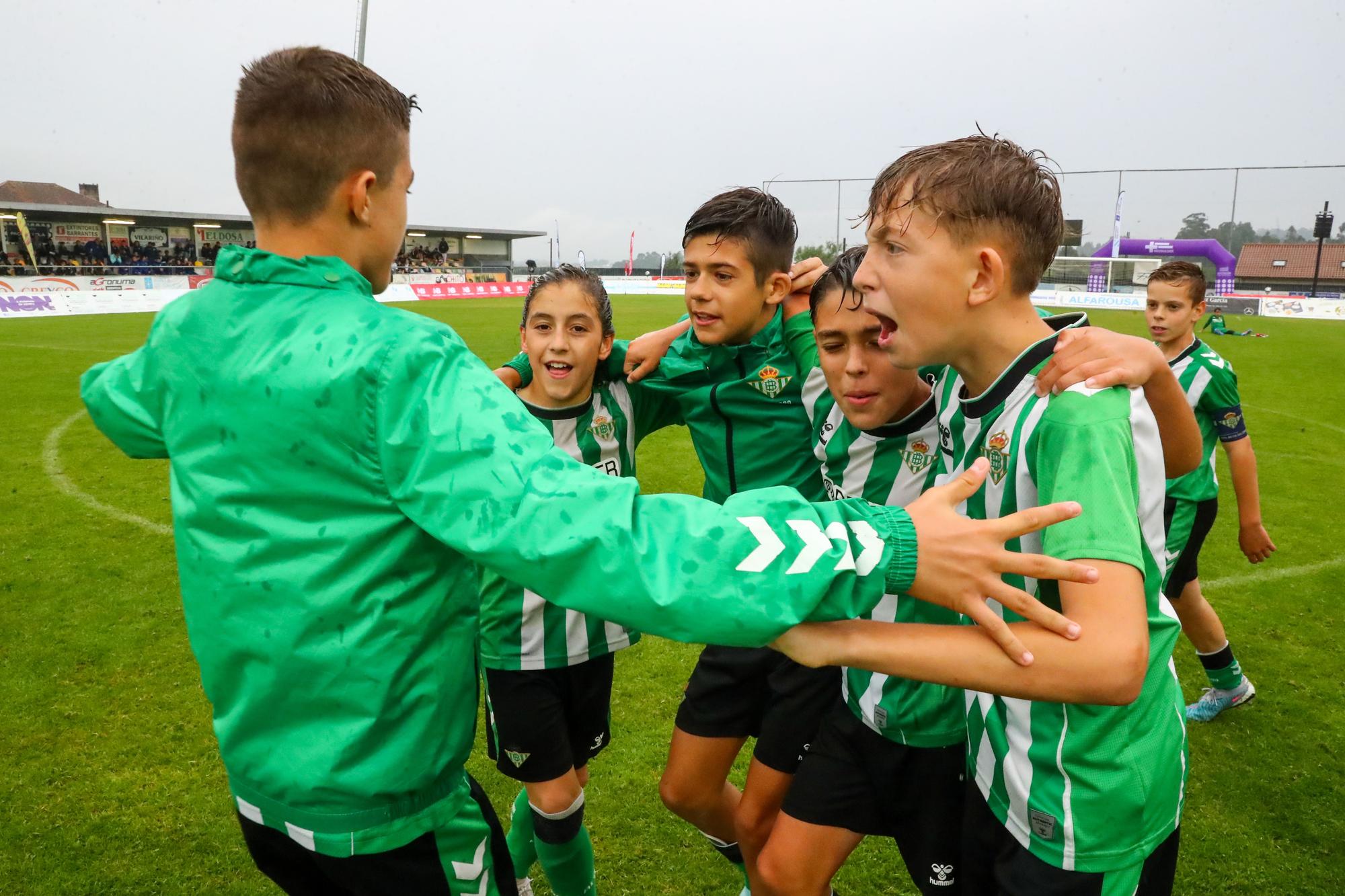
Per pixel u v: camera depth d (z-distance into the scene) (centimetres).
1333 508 656
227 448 128
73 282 2431
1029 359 142
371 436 118
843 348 199
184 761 321
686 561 106
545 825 232
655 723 356
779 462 253
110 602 457
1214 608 470
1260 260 4441
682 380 260
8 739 333
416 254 4659
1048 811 146
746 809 234
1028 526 114
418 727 132
